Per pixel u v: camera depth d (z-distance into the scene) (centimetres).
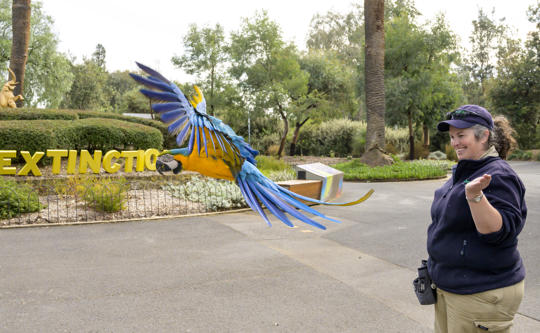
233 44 3381
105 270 686
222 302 567
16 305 541
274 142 4244
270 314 532
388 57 3142
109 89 7712
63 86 3875
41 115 1811
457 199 256
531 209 1239
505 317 251
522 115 4206
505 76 4288
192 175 1573
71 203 1212
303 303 569
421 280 295
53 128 1476
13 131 1391
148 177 1506
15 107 1952
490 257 247
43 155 1386
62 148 1525
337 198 1525
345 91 3934
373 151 2348
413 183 1972
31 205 1073
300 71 3506
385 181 2067
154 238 901
